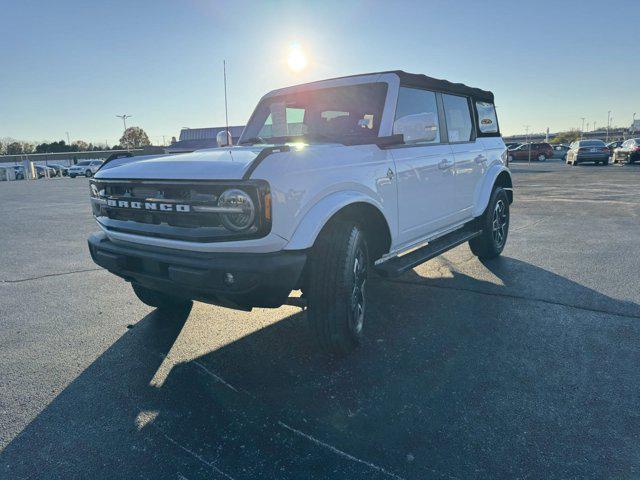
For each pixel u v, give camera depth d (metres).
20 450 2.38
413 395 2.80
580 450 2.27
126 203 3.17
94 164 42.53
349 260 3.11
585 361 3.15
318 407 2.70
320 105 4.30
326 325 3.11
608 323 3.77
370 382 2.96
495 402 2.70
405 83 4.11
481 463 2.20
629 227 7.96
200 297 3.04
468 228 5.50
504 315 4.00
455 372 3.05
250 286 2.71
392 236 3.75
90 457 2.32
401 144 3.74
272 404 2.75
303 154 3.00
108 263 3.34
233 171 2.75
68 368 3.26
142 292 4.04
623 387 2.82
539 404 2.66
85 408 2.75
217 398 2.83
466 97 5.32
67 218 11.41
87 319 4.21
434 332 3.69
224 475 2.16
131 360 3.37
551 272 5.27
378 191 3.53
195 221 2.88
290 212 2.81
